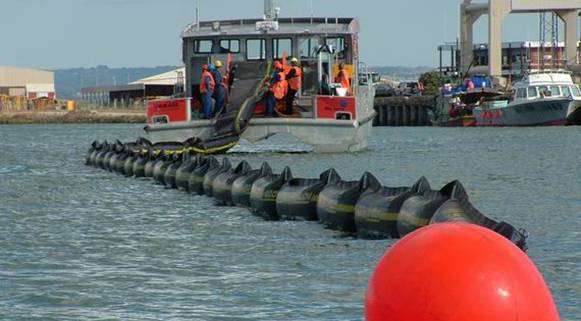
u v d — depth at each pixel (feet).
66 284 89.15
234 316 75.31
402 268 42.01
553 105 488.85
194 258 102.94
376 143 354.54
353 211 119.65
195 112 258.37
